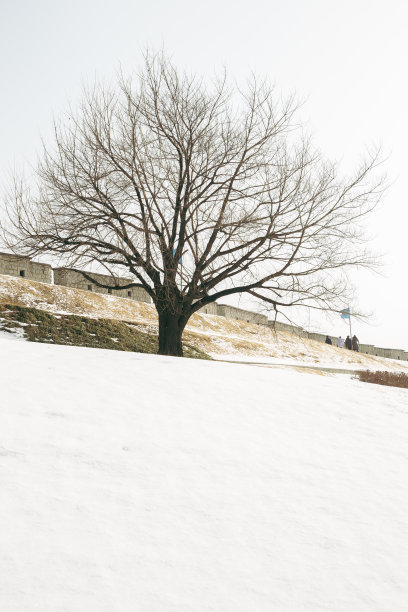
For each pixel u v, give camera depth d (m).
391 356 68.19
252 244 19.08
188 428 8.32
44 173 19.27
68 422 7.85
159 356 14.19
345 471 7.40
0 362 10.89
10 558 4.52
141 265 17.75
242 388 11.25
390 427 9.80
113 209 18.20
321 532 5.57
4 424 7.44
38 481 5.95
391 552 5.27
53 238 18.25
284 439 8.46
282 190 18.86
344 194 19.33
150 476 6.45
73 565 4.53
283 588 4.54
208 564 4.77
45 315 27.39
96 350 14.14
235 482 6.59
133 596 4.22
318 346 49.84
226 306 50.47
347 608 4.34
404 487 6.99
